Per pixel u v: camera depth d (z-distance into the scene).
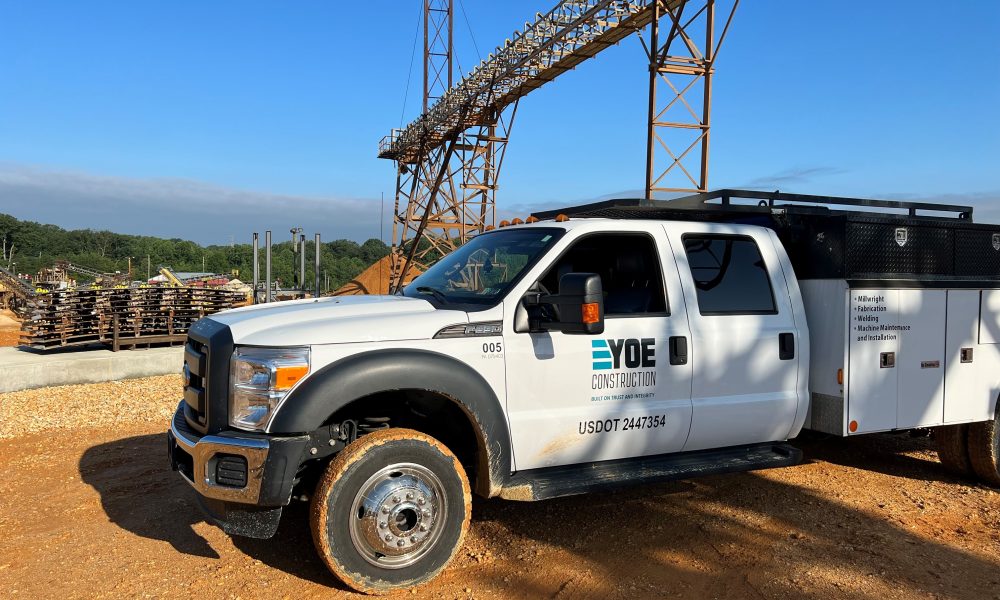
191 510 5.10
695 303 4.73
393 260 33.84
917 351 5.34
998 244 5.81
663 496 5.48
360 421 4.18
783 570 4.11
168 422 8.02
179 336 12.62
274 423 3.61
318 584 3.89
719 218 5.75
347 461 3.66
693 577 4.01
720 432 4.78
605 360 4.38
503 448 4.05
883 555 4.34
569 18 20.31
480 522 4.91
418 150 33.94
